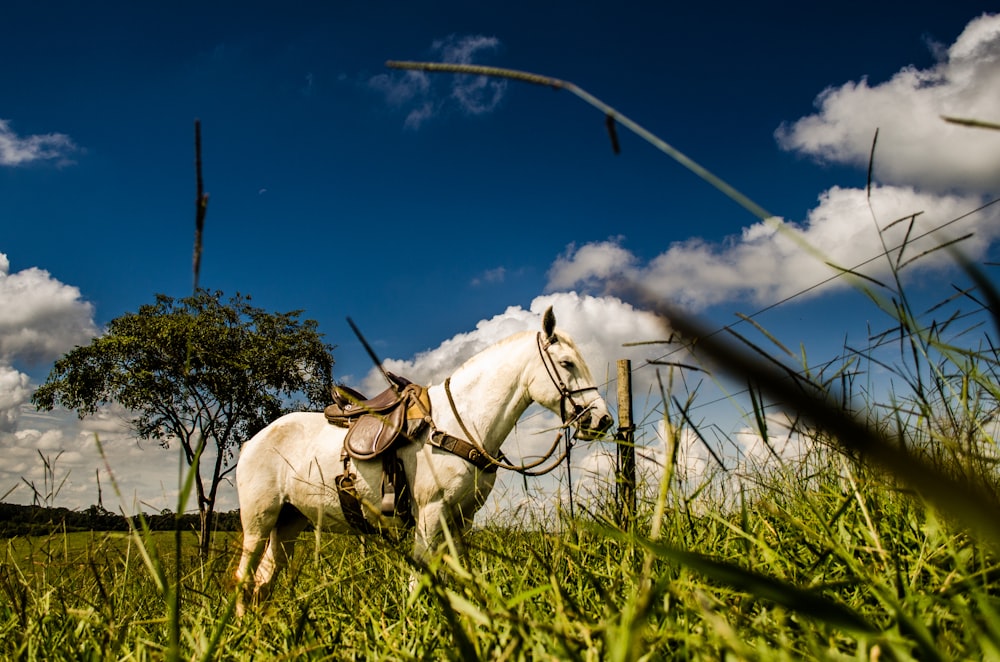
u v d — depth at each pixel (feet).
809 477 7.00
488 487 13.84
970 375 4.36
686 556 2.01
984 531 0.92
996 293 1.34
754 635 3.82
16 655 5.81
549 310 14.39
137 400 75.51
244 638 6.15
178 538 3.27
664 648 3.94
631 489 6.43
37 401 78.79
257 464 15.21
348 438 14.03
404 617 5.54
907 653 3.07
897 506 5.74
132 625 6.61
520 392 14.39
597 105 1.91
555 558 6.05
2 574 6.83
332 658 5.25
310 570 7.54
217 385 76.74
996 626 2.77
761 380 1.04
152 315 81.00
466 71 1.98
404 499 13.46
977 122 1.54
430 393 14.66
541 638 3.92
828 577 4.84
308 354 86.38
